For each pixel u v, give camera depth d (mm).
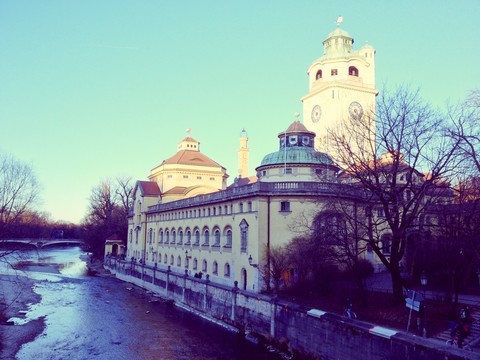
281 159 56531
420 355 24297
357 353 28906
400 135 32469
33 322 48938
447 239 35094
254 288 46812
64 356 37219
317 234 42125
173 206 76188
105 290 75312
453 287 38688
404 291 38875
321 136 77500
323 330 32531
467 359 21922
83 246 165250
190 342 41812
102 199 122375
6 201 55938
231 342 41875
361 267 48500
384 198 34344
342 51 81625
